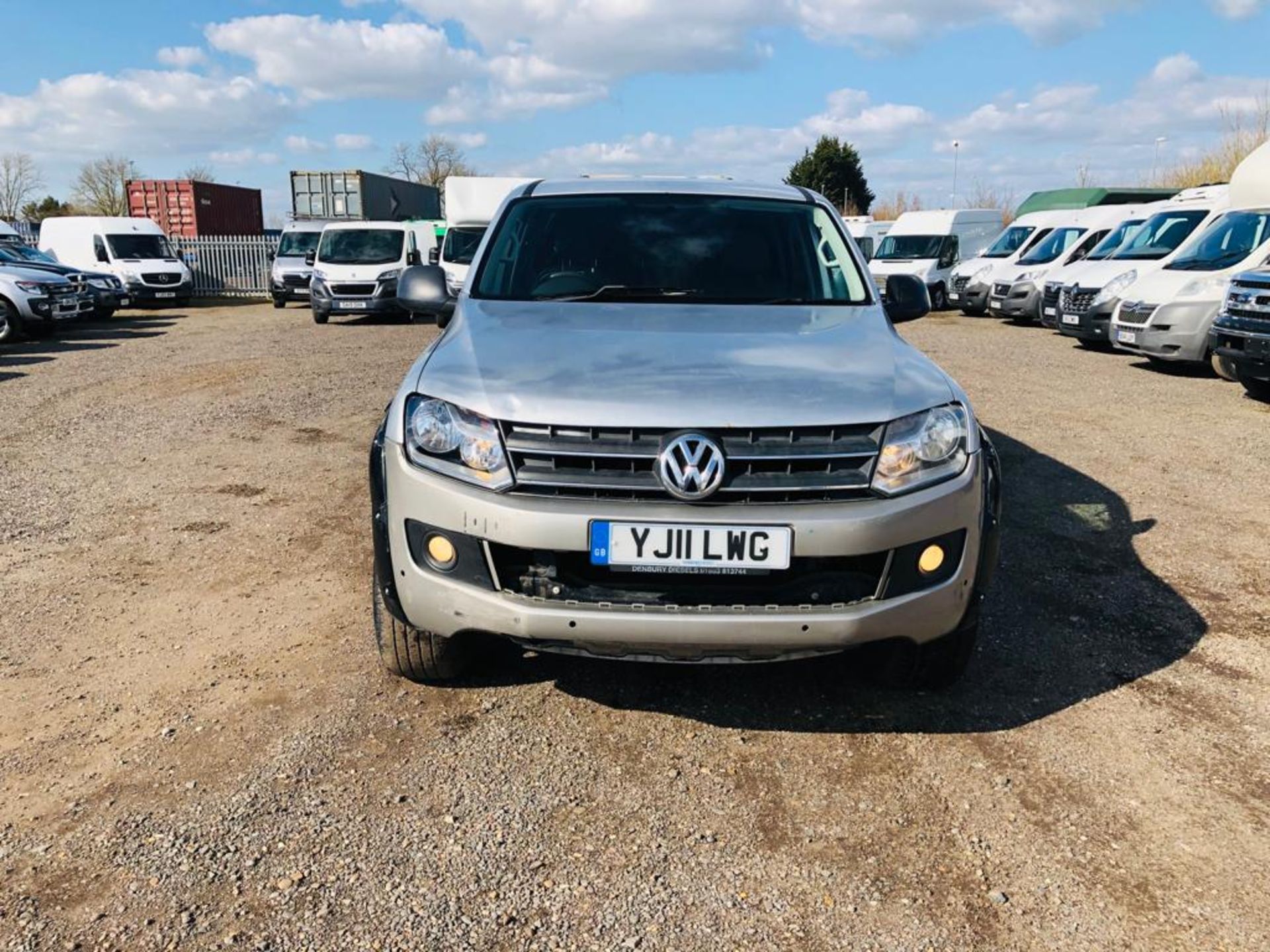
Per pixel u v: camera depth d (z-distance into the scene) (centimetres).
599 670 344
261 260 2873
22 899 224
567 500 264
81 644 361
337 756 287
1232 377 968
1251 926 221
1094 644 367
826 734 302
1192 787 275
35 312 1449
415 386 293
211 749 289
